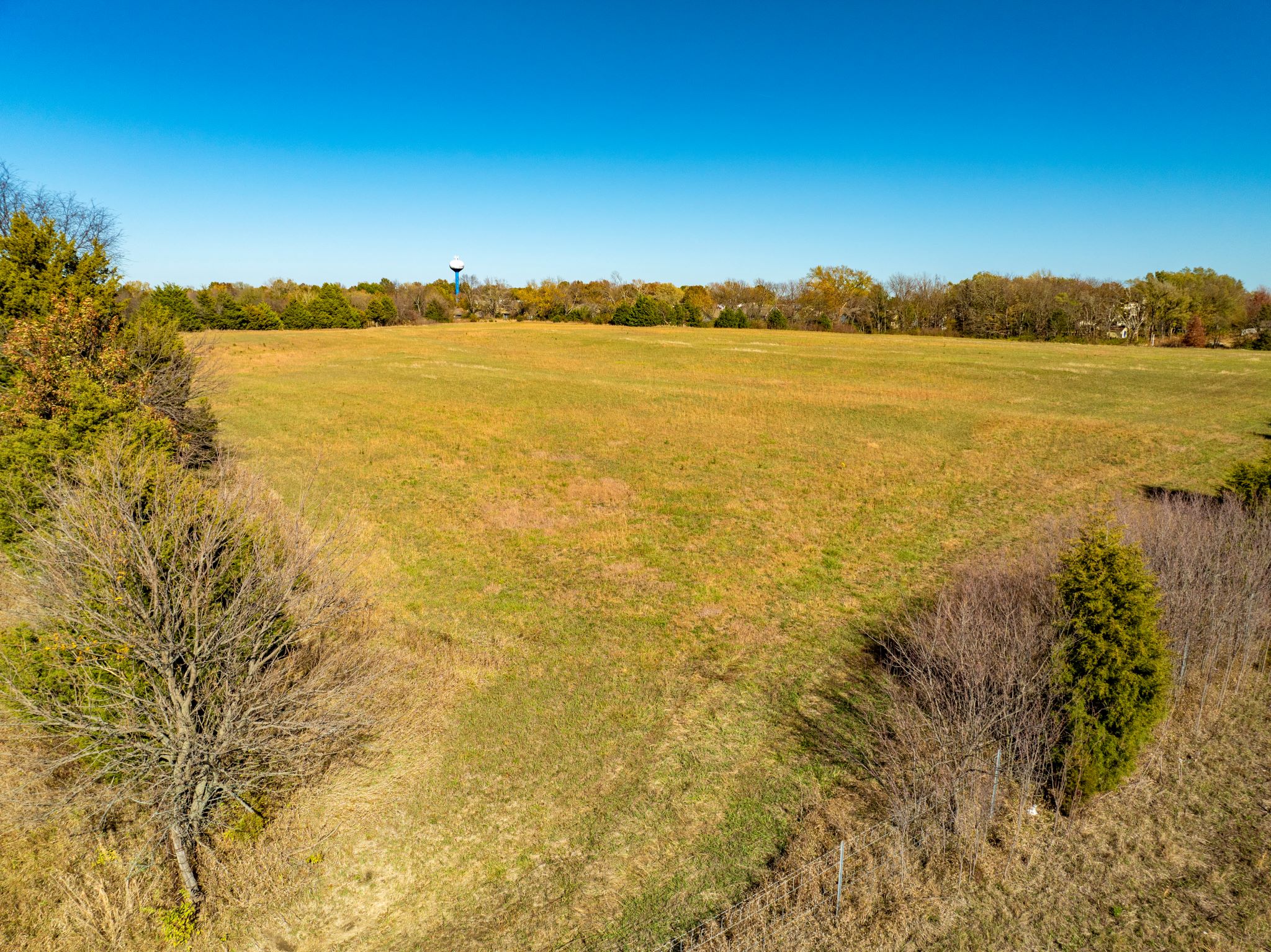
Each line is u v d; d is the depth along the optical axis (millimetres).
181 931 8734
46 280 22688
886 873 9523
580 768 12023
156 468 11016
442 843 10453
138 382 22297
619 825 10781
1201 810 10461
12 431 17359
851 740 12625
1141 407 43344
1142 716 10086
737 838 10469
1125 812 10445
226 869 9641
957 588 17688
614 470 30516
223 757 9891
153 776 9445
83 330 21453
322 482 27859
